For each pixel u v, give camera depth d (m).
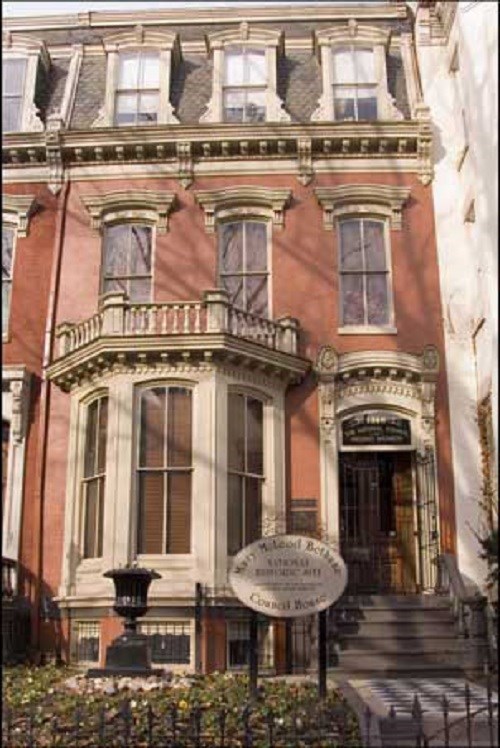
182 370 14.02
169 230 16.30
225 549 13.38
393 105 17.08
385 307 15.98
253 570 8.56
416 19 17.89
